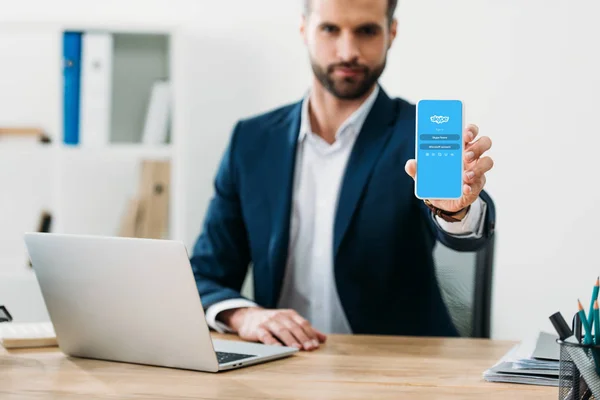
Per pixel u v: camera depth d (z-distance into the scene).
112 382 1.16
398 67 3.15
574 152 3.02
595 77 3.00
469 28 3.09
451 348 1.50
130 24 2.94
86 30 2.97
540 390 1.12
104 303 1.27
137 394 1.08
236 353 1.36
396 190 1.90
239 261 2.10
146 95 3.20
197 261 2.08
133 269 1.21
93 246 1.24
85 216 3.25
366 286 1.91
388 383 1.16
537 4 3.04
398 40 3.14
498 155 3.07
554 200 3.03
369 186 1.91
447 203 1.33
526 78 3.05
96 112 2.99
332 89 1.94
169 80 3.14
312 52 1.95
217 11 3.25
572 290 3.02
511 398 1.07
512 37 3.06
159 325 1.23
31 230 3.19
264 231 1.99
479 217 1.46
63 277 1.30
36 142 3.00
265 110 3.25
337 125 1.99
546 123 3.04
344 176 1.92
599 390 0.96
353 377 1.20
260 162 2.04
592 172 3.01
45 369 1.26
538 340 1.34
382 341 1.58
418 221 1.92
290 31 3.22
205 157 3.25
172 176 3.02
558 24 3.03
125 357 1.30
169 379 1.18
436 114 1.17
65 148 2.98
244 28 3.24
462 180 1.17
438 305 1.88
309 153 2.02
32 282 2.07
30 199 3.20
